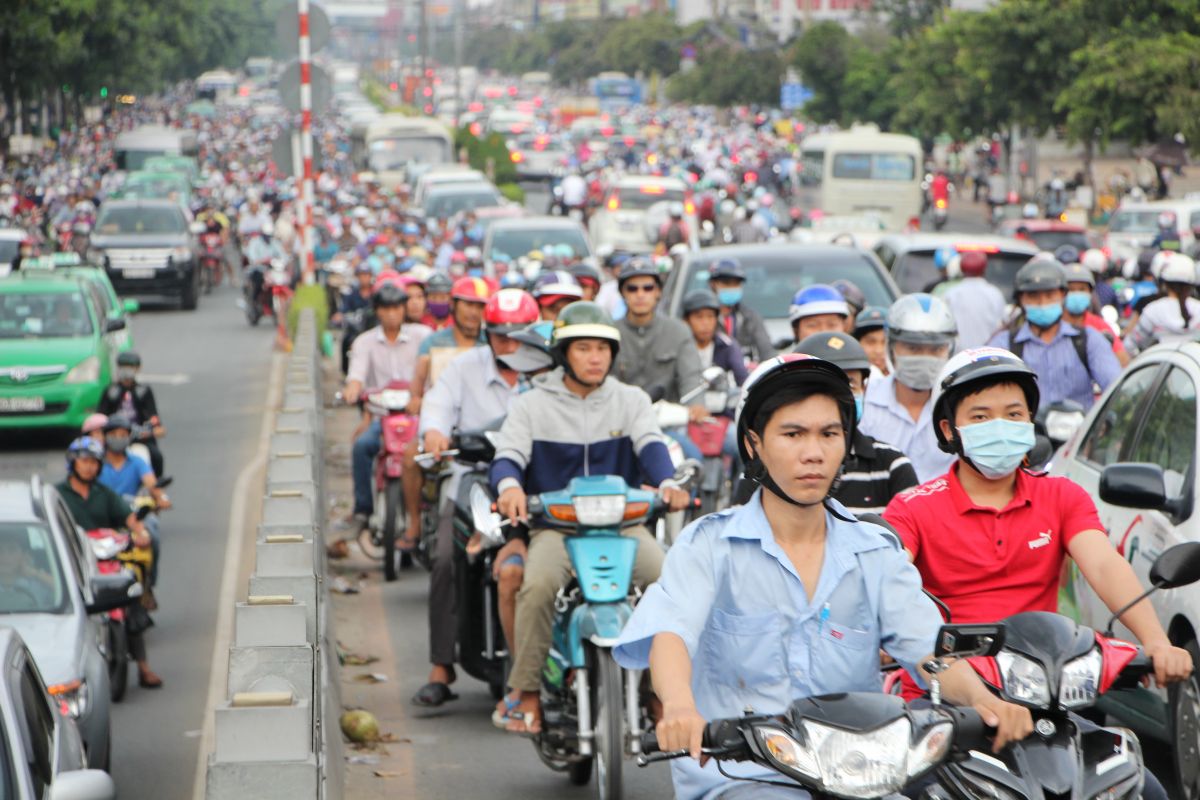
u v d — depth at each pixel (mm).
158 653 21656
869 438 13055
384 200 96250
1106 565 10125
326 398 46094
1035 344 20250
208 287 84562
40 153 139875
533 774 15648
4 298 42219
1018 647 8227
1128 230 72688
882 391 14875
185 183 106125
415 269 31500
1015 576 10500
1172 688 13469
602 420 14914
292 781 10086
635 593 14094
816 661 8156
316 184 104312
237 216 109125
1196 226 71000
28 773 10914
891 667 10211
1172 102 82000
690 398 22047
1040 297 19969
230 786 10062
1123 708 14680
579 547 13734
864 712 7359
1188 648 13258
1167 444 14578
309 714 10547
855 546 8195
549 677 14117
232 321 70625
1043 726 8289
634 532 14297
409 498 23781
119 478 23109
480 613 17000
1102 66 84875
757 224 60500
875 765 7242
